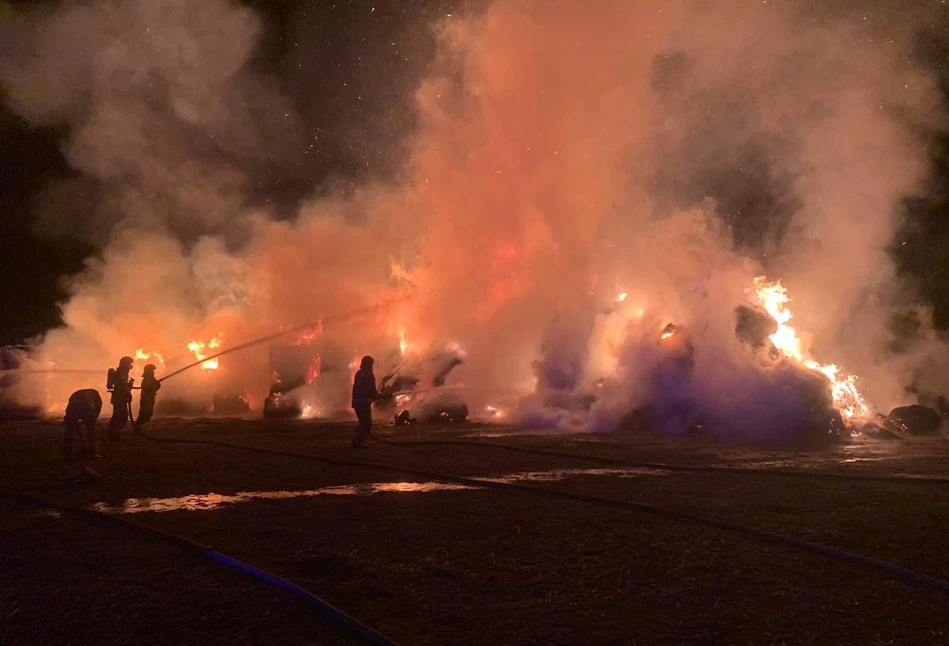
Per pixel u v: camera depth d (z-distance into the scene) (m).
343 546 7.36
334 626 5.33
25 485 11.12
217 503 9.59
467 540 7.55
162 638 5.14
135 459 13.91
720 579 6.31
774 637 5.12
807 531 7.80
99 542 7.60
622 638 5.11
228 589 6.11
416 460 13.23
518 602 5.81
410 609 5.68
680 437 17.11
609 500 9.20
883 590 6.04
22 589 6.14
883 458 13.39
